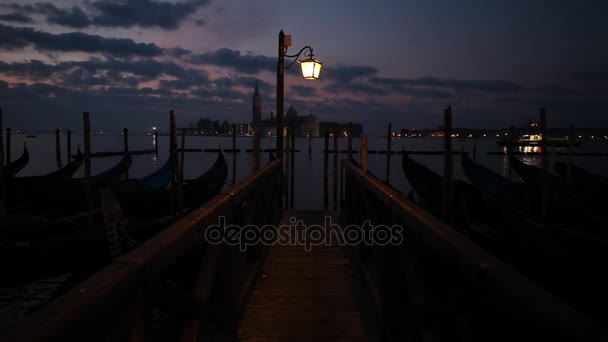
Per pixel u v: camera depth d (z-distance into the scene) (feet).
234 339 9.07
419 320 6.01
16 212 33.42
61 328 2.62
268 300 11.84
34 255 23.66
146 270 4.05
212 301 8.69
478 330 3.76
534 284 2.97
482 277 3.54
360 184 14.02
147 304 4.16
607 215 32.68
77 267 24.44
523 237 20.94
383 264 8.63
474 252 3.97
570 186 39.11
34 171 111.24
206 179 42.75
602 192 36.65
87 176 32.58
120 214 8.89
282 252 17.20
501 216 30.22
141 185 42.93
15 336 2.35
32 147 274.36
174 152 35.70
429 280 13.10
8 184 45.50
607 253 17.85
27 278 24.03
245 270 12.82
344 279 13.71
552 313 2.48
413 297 6.49
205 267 6.74
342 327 10.07
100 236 24.67
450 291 4.75
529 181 43.83
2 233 26.91
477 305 3.75
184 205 37.55
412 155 202.80
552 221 29.78
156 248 4.38
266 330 9.89
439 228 5.19
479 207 31.09
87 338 3.06
